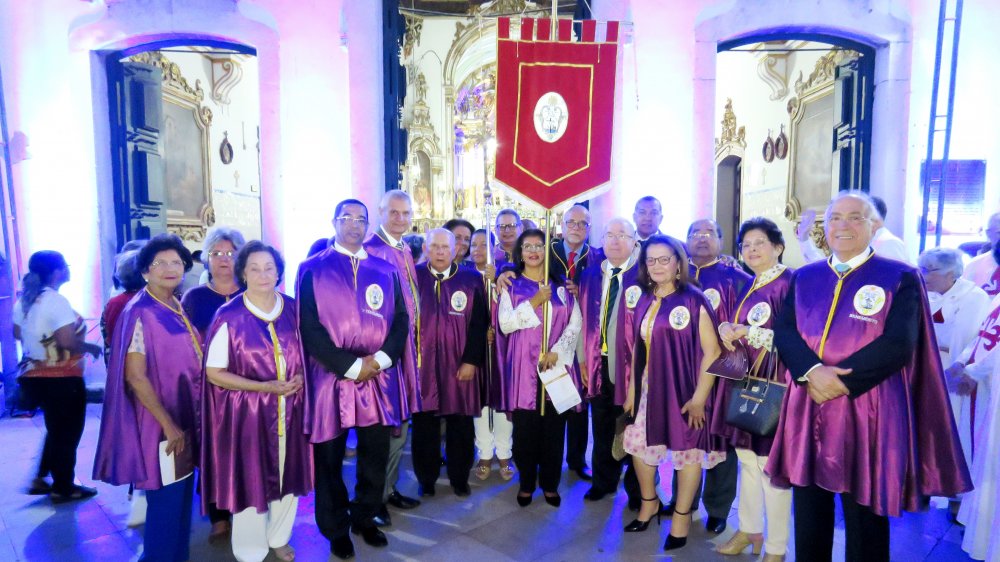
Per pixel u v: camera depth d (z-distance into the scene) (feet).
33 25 17.28
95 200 17.79
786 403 7.38
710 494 9.95
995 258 9.98
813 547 7.38
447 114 50.19
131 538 10.07
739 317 8.85
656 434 9.07
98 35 17.13
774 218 30.25
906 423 6.67
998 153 15.90
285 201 16.99
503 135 10.77
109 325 10.94
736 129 33.71
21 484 12.27
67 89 17.49
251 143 34.68
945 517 10.50
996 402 8.78
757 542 9.12
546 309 10.52
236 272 8.38
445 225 14.20
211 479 8.09
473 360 10.96
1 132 16.81
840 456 6.78
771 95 30.14
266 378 8.20
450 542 9.66
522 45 10.69
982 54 15.89
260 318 8.26
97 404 17.70
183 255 8.41
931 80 16.05
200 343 8.56
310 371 8.73
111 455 7.88
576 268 12.30
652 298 9.37
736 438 8.59
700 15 15.87
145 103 19.10
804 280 7.41
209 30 16.83
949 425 6.72
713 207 16.20
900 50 15.96
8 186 16.94
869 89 16.66
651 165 16.14
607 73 10.72
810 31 16.11
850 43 16.56
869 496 6.64
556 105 10.70
